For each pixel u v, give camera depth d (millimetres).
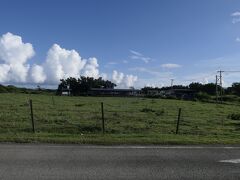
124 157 10008
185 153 10766
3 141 12414
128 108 39125
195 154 10625
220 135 16000
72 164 9000
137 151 10977
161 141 12805
